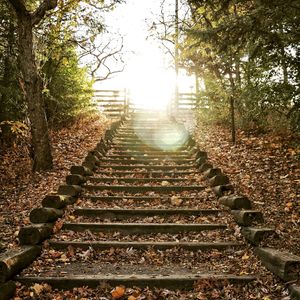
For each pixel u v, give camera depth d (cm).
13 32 1202
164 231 603
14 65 1192
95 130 1574
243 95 1089
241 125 1270
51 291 421
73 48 1465
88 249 535
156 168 955
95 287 429
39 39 1272
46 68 1398
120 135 1345
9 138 1218
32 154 1002
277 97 972
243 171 883
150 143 1245
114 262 505
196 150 1075
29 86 993
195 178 854
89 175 873
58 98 1452
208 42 736
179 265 493
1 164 1033
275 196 723
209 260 509
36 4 1292
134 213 661
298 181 780
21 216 681
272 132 1153
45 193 811
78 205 697
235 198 634
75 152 1191
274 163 910
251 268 468
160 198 736
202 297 405
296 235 550
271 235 520
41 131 997
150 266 490
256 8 664
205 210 663
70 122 1580
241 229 576
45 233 544
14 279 431
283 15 638
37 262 484
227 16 820
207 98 1434
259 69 999
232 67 1220
